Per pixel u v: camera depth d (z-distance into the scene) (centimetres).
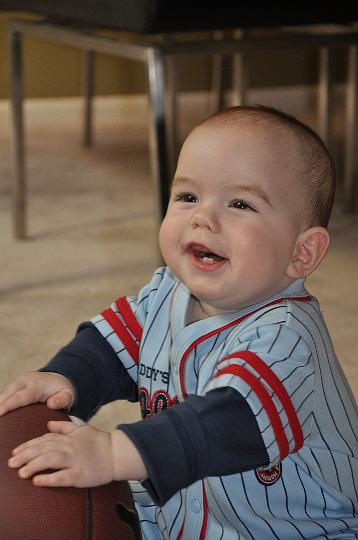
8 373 160
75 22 230
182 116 392
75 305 192
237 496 90
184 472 80
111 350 103
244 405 82
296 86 423
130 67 396
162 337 99
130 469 80
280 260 92
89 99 338
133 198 274
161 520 100
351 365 162
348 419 94
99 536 84
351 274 207
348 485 93
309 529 91
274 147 91
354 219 249
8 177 296
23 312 188
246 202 90
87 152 334
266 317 90
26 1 221
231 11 189
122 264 218
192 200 92
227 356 88
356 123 248
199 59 405
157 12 182
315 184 93
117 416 147
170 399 97
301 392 85
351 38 207
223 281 90
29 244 233
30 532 82
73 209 262
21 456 83
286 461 90
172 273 102
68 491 84
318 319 93
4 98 378
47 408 93
